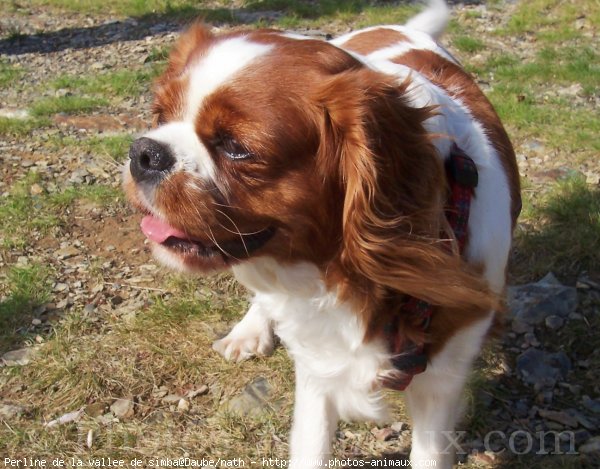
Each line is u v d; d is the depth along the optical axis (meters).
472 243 0.81
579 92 1.79
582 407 1.01
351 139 0.73
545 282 1.15
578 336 1.09
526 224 1.27
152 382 1.04
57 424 0.98
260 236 0.76
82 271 1.20
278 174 0.74
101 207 1.35
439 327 0.82
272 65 0.74
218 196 0.74
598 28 2.22
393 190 0.74
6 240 1.24
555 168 1.45
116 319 1.11
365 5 2.57
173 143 0.74
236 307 1.14
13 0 2.79
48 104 1.77
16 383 1.03
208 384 1.04
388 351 0.82
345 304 0.79
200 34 0.81
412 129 0.75
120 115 1.75
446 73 0.96
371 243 0.74
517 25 2.27
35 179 1.42
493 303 0.81
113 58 2.19
